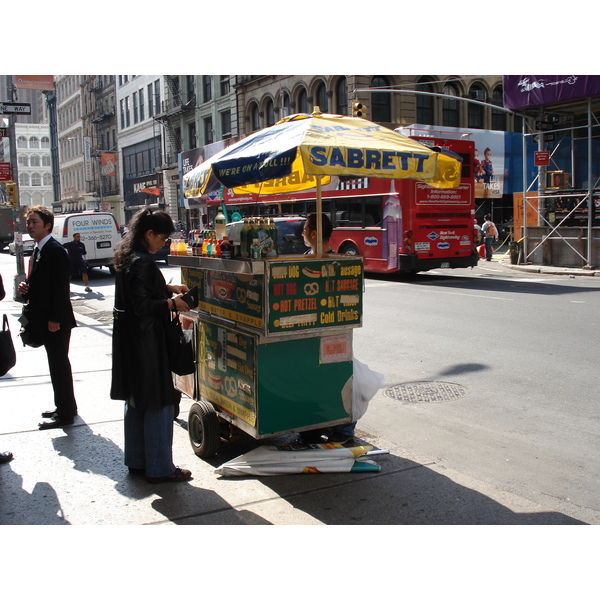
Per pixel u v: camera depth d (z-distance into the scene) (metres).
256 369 4.07
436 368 7.21
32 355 8.14
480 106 33.22
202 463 4.50
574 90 17.77
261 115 35.19
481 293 13.43
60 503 3.82
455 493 3.92
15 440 4.96
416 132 17.94
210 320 4.71
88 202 65.19
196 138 42.56
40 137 102.56
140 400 3.98
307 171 3.55
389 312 11.05
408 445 4.88
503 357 7.57
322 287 4.17
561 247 19.67
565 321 9.70
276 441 4.77
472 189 16.52
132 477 4.22
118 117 56.22
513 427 5.23
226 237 4.39
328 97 29.77
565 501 3.85
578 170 23.44
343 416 4.45
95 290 16.55
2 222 39.50
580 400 5.87
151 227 4.04
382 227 16.27
